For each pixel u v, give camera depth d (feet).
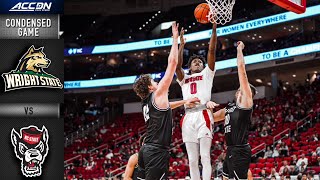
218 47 112.57
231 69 102.63
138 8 120.37
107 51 117.29
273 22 96.48
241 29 100.89
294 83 109.19
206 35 106.22
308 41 91.71
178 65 23.16
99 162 91.20
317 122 82.79
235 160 21.71
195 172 22.36
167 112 19.33
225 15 22.50
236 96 22.38
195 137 22.40
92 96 127.34
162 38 113.39
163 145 19.11
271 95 105.29
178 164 73.82
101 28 130.11
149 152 19.02
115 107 121.90
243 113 21.70
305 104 90.84
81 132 113.60
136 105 121.49
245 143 21.80
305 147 70.95
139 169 20.22
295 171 57.31
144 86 19.83
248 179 23.70
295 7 26.96
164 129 19.17
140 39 122.72
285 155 69.41
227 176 22.89
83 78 119.55
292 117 86.38
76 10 123.13
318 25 103.65
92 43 126.82
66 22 132.57
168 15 124.88
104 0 121.39
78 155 97.55
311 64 96.73
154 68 115.34
